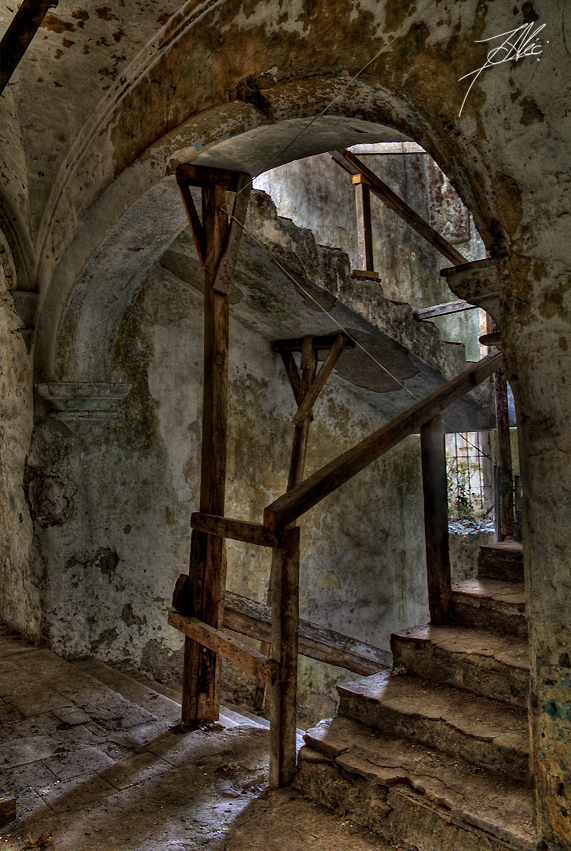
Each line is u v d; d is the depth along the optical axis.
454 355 5.82
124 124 3.79
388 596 7.38
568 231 1.91
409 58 2.32
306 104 2.85
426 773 2.45
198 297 5.95
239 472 6.25
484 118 2.10
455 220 8.56
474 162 2.15
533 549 2.03
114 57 3.68
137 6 3.31
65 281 4.64
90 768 3.16
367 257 5.56
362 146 8.05
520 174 2.01
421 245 8.67
